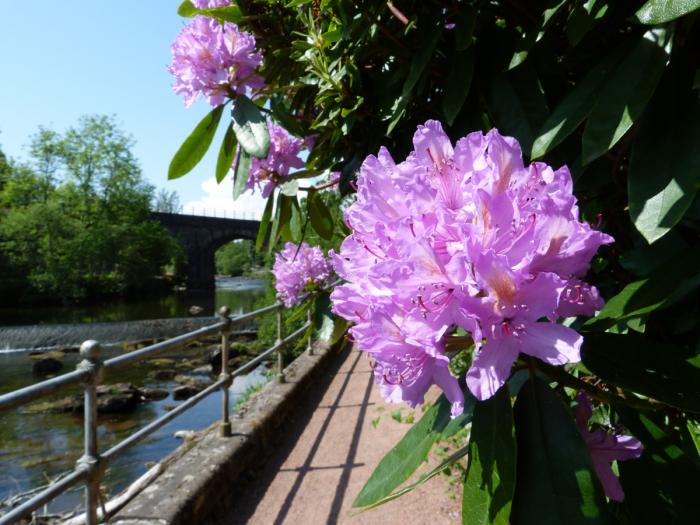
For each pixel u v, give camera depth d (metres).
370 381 6.10
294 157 1.79
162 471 3.38
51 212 33.28
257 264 86.56
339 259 0.81
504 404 0.71
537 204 0.66
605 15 0.84
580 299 0.70
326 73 1.42
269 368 12.97
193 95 1.56
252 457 3.77
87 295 35.59
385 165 0.79
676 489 0.78
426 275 0.66
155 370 14.64
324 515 3.05
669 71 0.72
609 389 1.05
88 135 37.50
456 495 3.03
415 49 1.24
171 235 47.19
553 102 1.04
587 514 0.64
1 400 1.82
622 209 1.16
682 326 1.04
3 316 28.84
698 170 0.65
